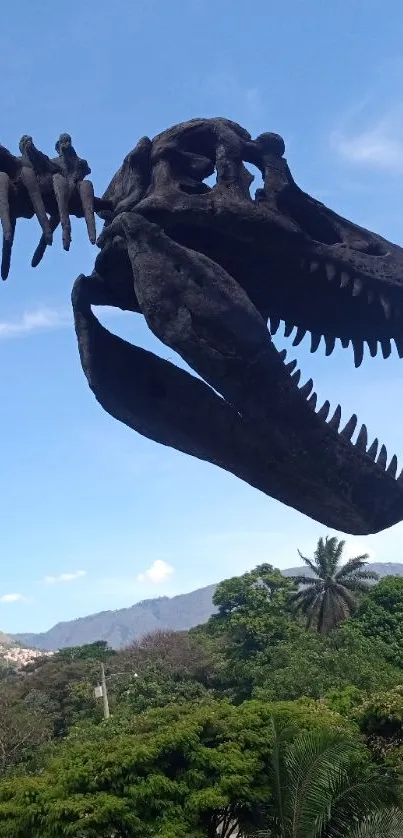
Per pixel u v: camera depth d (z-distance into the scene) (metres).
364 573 46.88
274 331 4.59
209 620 60.47
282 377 3.80
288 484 3.94
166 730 14.64
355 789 12.06
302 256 4.29
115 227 4.22
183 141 4.46
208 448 4.13
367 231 4.55
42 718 40.00
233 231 4.21
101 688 43.62
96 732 25.98
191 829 13.09
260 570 58.19
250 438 3.96
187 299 3.84
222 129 4.43
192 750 13.97
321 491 3.85
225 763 13.58
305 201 4.46
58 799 13.16
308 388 3.89
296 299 4.46
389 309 4.23
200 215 4.16
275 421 3.79
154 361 4.39
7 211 4.30
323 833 12.37
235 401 3.83
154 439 4.36
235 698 41.69
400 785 12.58
